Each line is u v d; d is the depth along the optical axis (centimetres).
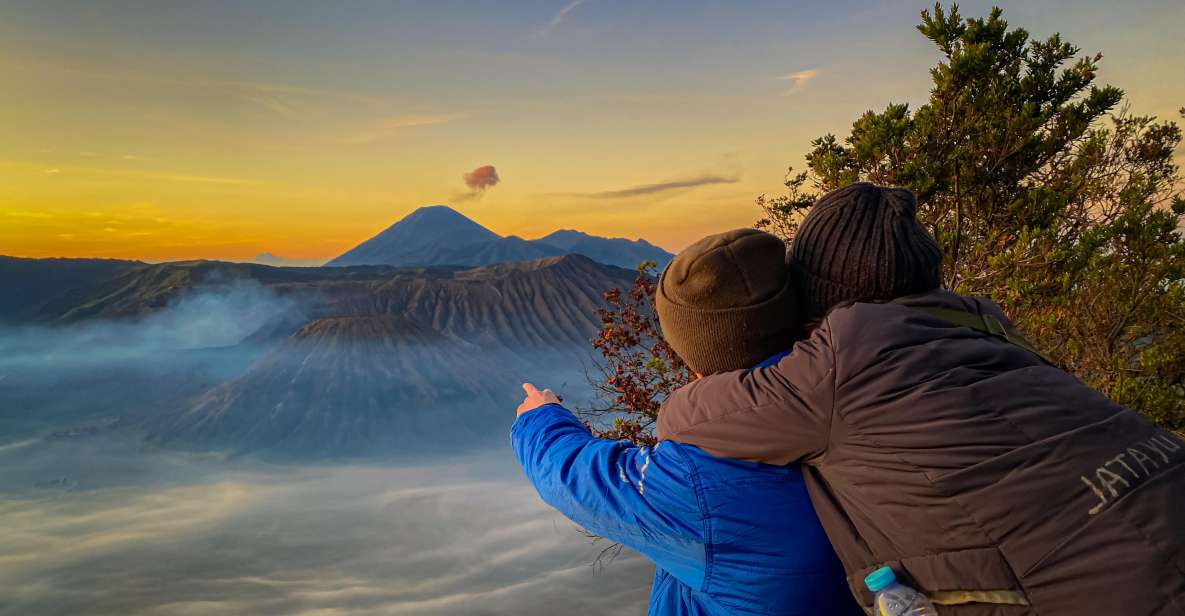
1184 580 81
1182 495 87
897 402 99
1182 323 485
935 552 94
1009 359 107
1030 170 488
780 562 108
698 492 110
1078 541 86
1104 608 83
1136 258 447
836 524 105
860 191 129
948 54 491
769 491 109
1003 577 88
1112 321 461
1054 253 421
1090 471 89
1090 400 100
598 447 125
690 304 123
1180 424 438
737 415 110
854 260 121
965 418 95
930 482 94
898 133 479
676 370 488
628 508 115
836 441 103
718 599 114
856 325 109
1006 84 473
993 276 454
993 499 90
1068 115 482
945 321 114
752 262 122
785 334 125
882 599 96
